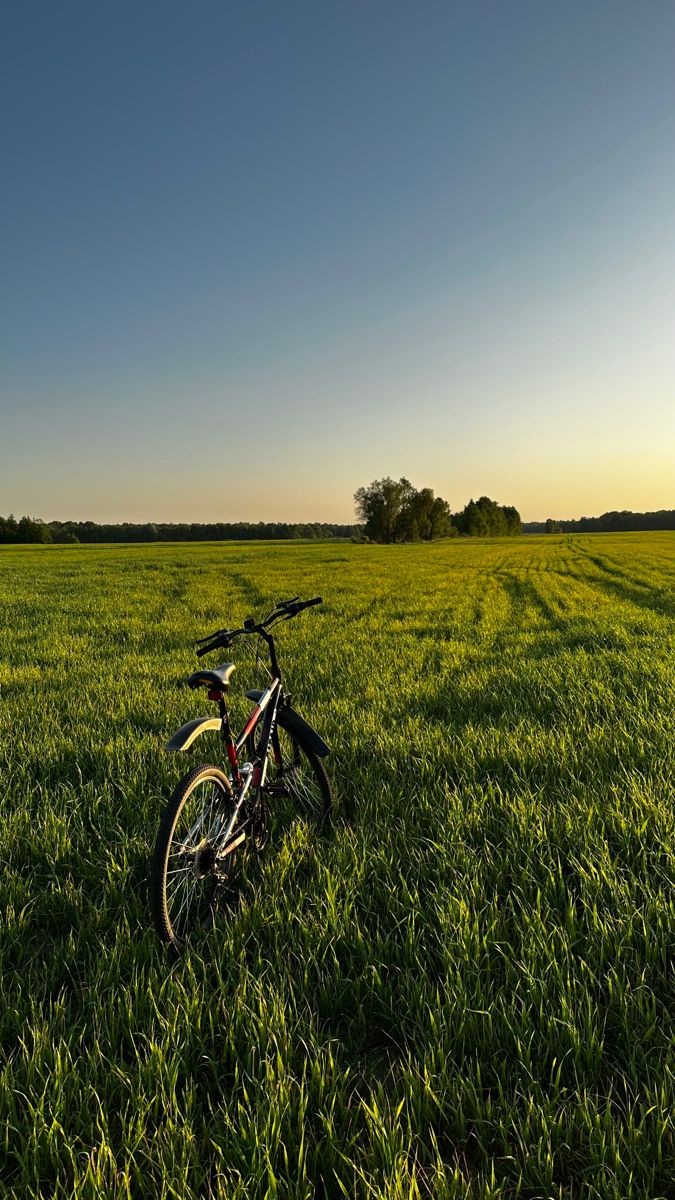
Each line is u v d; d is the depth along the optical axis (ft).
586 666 28.84
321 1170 6.14
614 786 14.23
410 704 23.11
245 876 11.14
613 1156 5.94
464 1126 6.41
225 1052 7.36
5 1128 6.38
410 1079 6.73
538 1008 7.84
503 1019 7.60
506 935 9.32
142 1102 6.56
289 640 39.04
